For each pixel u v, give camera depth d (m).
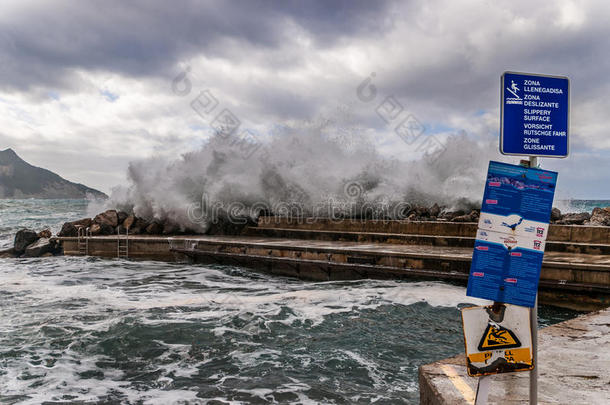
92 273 11.54
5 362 5.01
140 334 5.92
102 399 4.10
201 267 12.54
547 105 2.12
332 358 5.11
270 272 11.57
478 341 2.08
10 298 8.25
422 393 2.71
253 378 4.55
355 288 8.86
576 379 2.66
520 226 2.04
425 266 9.26
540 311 7.70
